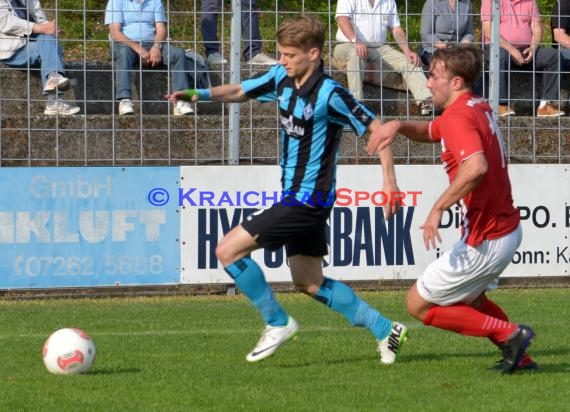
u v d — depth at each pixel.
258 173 23.59
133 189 23.03
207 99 14.76
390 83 26.92
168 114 24.77
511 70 26.84
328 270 23.77
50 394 12.62
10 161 24.67
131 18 25.62
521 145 26.72
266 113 27.55
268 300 14.40
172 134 25.55
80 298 23.08
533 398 12.38
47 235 22.72
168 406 11.95
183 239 23.34
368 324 14.72
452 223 24.19
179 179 23.25
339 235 23.77
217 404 12.06
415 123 13.61
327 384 13.24
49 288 22.77
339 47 26.28
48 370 14.02
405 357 15.41
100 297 23.25
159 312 20.86
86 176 22.81
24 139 25.00
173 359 15.27
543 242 24.55
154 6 25.94
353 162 25.91
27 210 22.61
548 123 27.25
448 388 12.98
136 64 25.91
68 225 22.80
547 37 38.59
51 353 13.89
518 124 27.00
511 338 13.54
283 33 13.80
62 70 25.19
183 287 23.66
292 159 14.23
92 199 22.89
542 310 20.98
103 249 22.97
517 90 29.06
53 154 25.16
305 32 13.77
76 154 25.25
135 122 25.75
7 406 11.94
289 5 33.62
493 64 25.47
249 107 27.36
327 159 14.16
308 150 14.08
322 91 13.84
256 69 27.11
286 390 12.88
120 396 12.50
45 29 25.16
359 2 26.30
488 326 13.59
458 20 26.48
